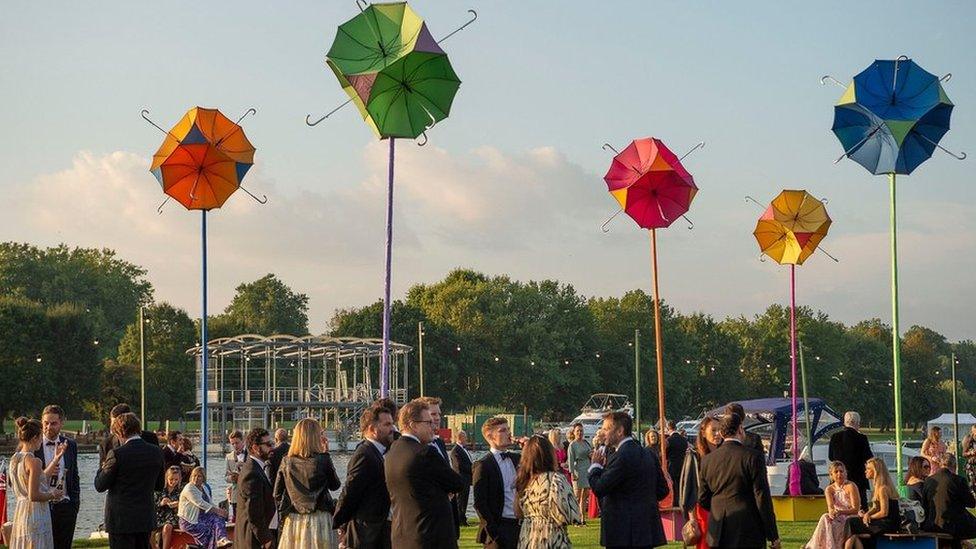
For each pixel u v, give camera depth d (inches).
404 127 740.7
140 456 644.1
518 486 545.6
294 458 593.0
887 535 730.2
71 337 4325.8
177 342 4953.3
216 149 913.5
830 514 789.9
